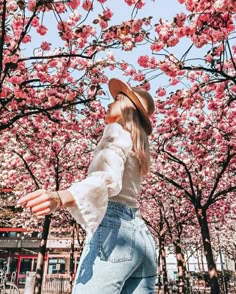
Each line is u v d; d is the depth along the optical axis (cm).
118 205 150
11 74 719
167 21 566
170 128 980
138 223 154
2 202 2134
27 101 744
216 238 2625
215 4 477
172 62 587
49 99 732
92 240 142
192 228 2286
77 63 753
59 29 644
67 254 3030
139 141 165
